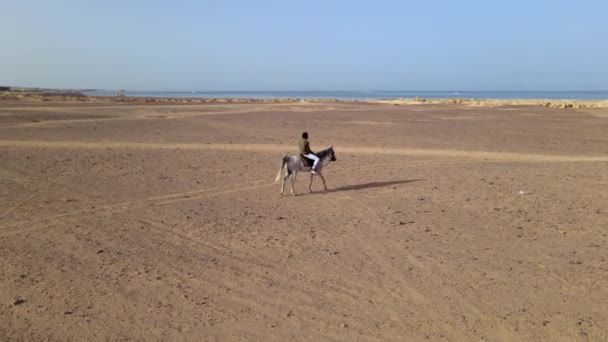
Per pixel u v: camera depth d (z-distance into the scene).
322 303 8.73
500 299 8.82
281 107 71.12
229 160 25.00
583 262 10.60
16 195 16.97
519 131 39.81
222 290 9.30
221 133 37.06
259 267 10.45
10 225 13.53
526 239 12.21
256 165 23.61
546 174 21.38
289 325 7.94
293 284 9.55
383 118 52.25
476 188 18.33
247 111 61.12
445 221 13.83
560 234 12.62
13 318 8.14
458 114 58.84
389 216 14.41
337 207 15.60
